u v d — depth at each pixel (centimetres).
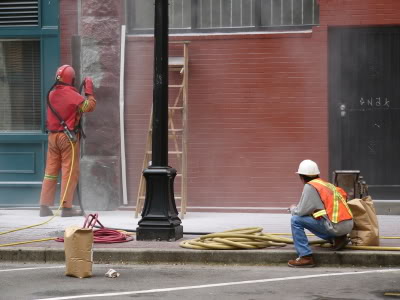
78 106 3772
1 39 4184
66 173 3791
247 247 2831
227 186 4025
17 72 4203
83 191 4072
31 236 3198
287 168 3978
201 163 4038
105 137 4053
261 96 3988
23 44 4191
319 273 2628
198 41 4019
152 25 4112
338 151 4000
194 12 4062
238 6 4044
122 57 4053
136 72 4081
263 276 2573
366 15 3903
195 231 3331
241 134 4006
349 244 2912
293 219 2734
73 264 2534
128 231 3303
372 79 3988
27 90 4197
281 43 3966
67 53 4131
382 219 3734
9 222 3647
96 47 4056
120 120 4053
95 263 2828
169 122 4000
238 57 3994
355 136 3994
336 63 3994
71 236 2530
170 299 2194
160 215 3052
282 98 3972
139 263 2822
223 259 2803
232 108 4006
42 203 3847
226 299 2198
